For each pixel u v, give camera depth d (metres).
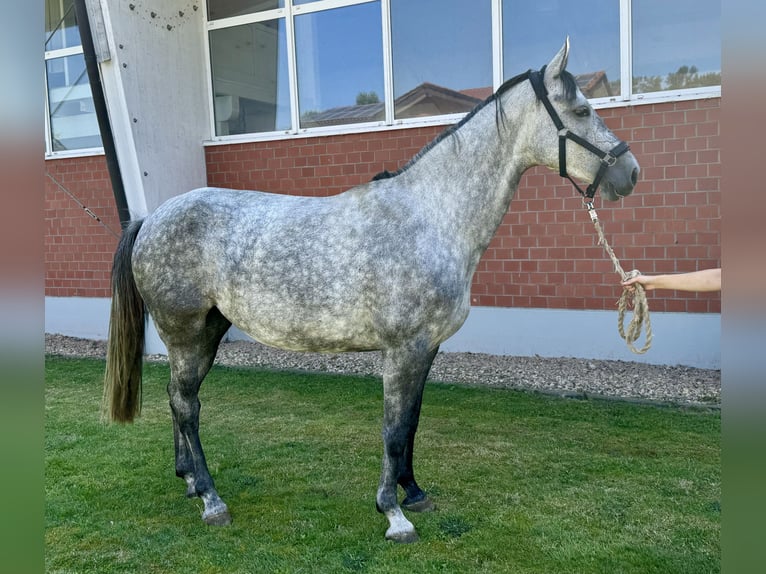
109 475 3.24
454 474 3.16
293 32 6.53
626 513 2.70
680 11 4.99
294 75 6.58
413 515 2.70
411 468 2.77
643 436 3.68
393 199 2.44
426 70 6.02
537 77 2.36
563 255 5.48
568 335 5.52
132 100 6.05
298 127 6.67
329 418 4.18
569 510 2.73
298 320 2.44
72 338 7.59
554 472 3.17
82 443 3.74
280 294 2.43
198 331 2.67
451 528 2.57
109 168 6.29
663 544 2.43
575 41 5.38
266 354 6.34
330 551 2.41
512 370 5.27
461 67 5.87
